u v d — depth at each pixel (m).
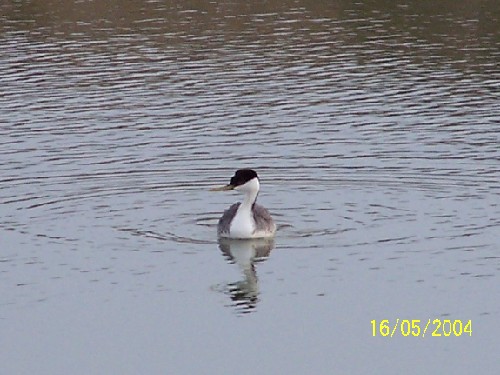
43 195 22.06
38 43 34.81
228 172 23.48
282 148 25.03
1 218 20.91
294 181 22.88
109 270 18.84
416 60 32.75
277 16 38.03
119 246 19.70
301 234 20.19
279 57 33.22
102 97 29.45
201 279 18.58
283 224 20.67
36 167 23.72
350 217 20.92
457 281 18.34
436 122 26.95
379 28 36.38
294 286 18.33
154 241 19.94
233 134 26.14
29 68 32.19
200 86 30.38
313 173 23.34
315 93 29.61
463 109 28.05
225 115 27.73
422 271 18.69
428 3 39.84
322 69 31.95
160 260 19.20
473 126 26.58
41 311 17.53
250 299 17.91
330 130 26.38
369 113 27.75
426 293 17.98
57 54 33.62
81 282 18.44
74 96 29.55
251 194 19.95
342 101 28.88
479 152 24.52
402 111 27.92
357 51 33.72
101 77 31.34
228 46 34.44
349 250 19.47
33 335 16.88
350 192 22.23
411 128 26.45
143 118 27.53
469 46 34.12
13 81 30.97
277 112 27.92
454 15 38.00
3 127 26.84
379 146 25.06
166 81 30.88
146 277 18.61
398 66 32.12
